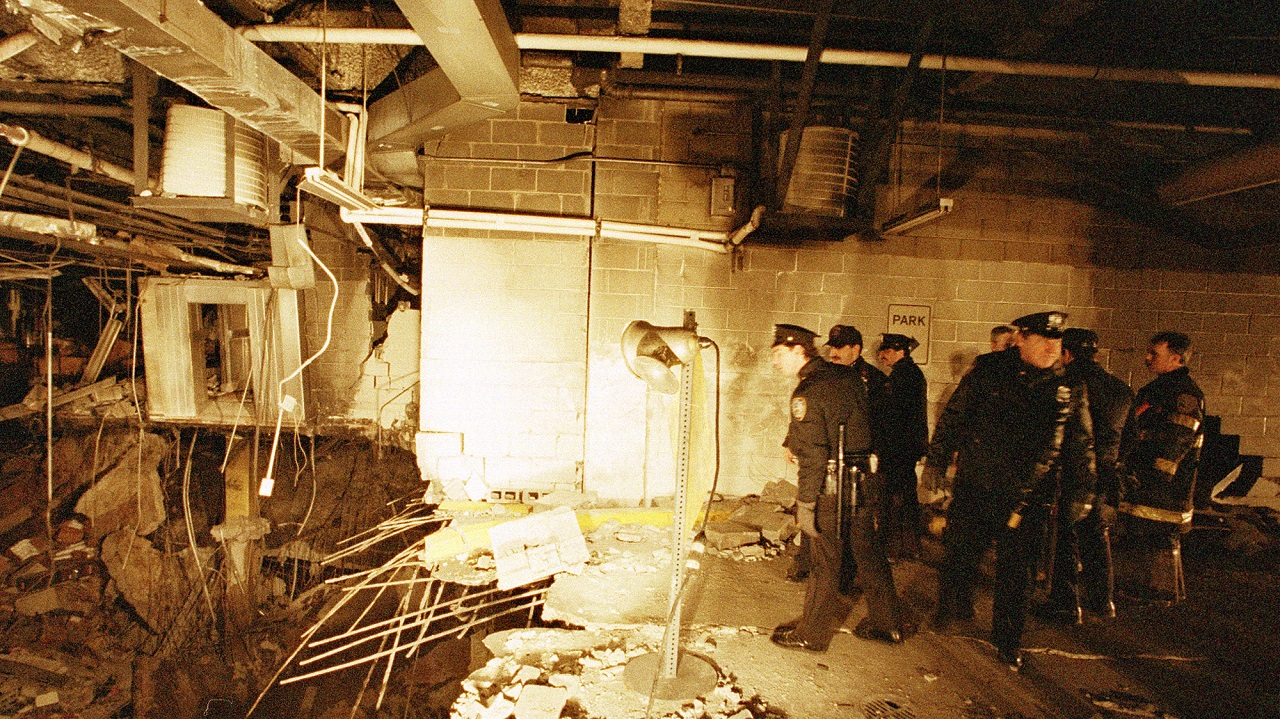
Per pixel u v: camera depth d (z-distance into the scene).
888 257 6.11
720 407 6.06
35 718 6.12
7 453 7.99
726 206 5.86
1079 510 3.48
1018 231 6.18
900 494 5.04
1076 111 6.06
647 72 5.74
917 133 6.08
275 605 8.19
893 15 4.74
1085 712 3.09
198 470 8.69
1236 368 6.27
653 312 5.97
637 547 4.98
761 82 5.66
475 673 3.28
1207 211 6.30
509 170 5.87
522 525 4.75
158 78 4.89
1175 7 4.38
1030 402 3.39
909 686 3.25
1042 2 4.19
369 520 8.34
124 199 7.04
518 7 5.05
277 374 6.92
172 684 7.00
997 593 3.49
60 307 9.05
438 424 5.92
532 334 5.90
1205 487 6.07
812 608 3.51
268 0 4.20
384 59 5.05
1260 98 5.58
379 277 8.20
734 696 3.05
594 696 3.06
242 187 5.04
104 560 7.70
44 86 5.06
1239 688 3.35
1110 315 6.23
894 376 5.12
